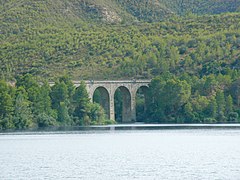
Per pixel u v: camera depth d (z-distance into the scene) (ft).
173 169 632.38
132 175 601.21
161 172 615.57
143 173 611.47
